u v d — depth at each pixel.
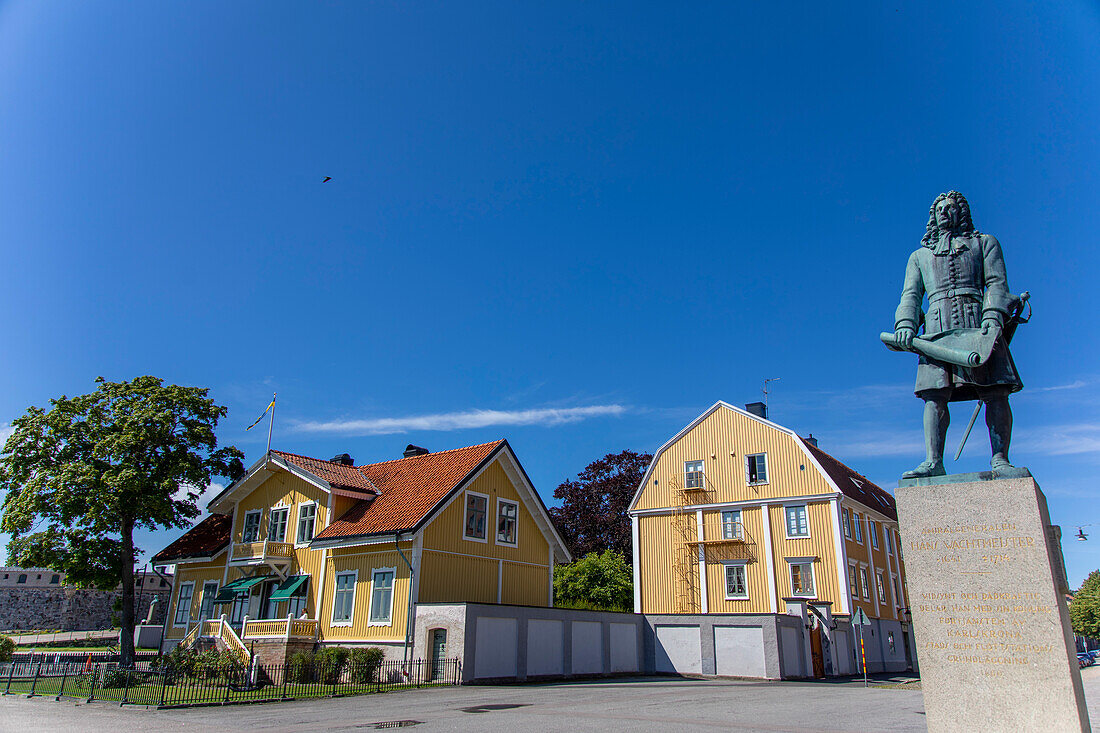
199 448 31.58
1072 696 5.78
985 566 6.39
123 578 29.22
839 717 13.45
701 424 38.03
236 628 29.95
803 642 28.61
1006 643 6.15
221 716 14.54
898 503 6.96
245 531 31.98
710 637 27.84
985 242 7.51
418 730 12.01
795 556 33.19
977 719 6.12
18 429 29.20
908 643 39.66
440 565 25.50
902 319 7.66
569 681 24.56
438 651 22.75
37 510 27.92
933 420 7.29
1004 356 7.09
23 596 61.12
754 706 15.59
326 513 28.67
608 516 49.97
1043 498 6.71
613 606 43.72
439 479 28.00
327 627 26.34
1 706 16.80
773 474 35.00
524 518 30.08
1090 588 101.94
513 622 23.72
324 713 14.84
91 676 20.31
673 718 13.28
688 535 36.56
